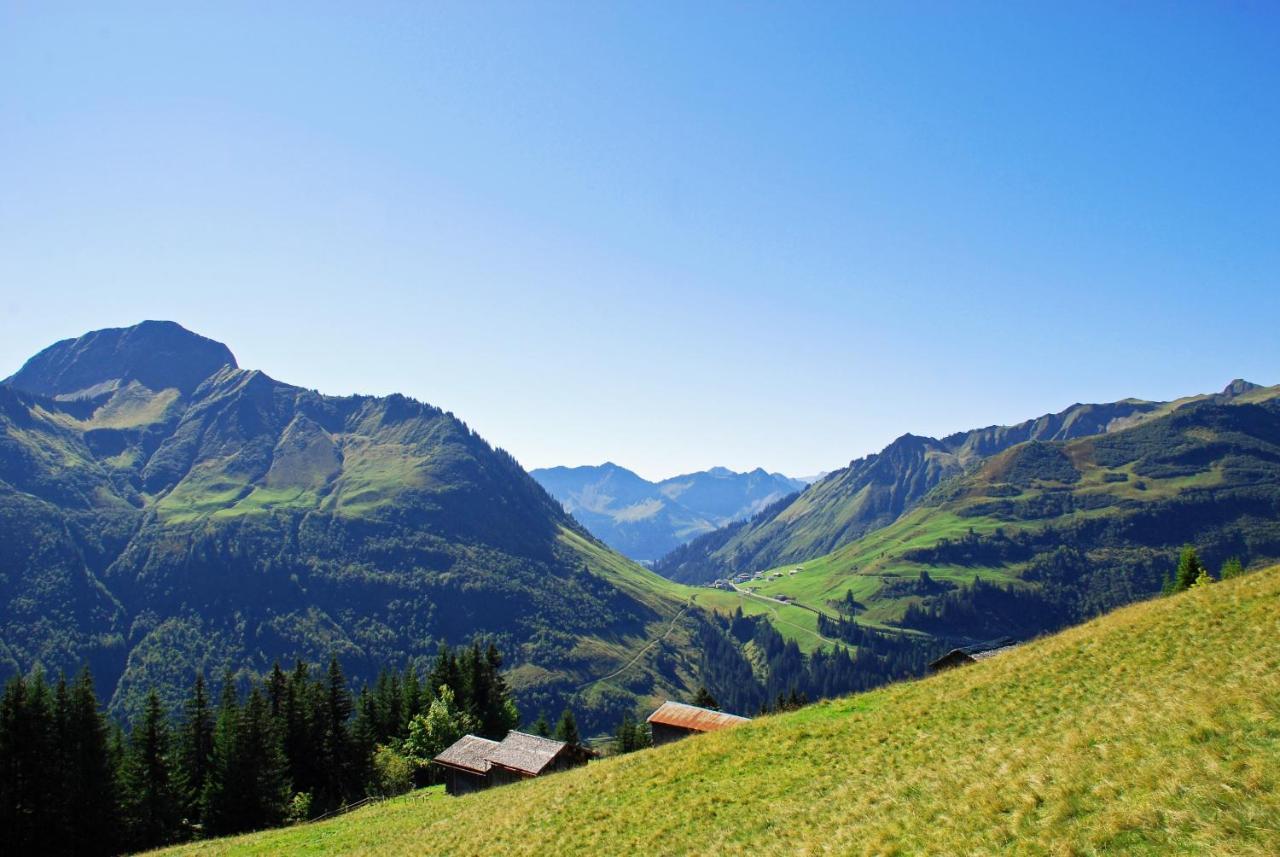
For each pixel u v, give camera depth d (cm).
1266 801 1545
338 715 9162
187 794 7669
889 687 4384
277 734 8231
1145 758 1959
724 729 4384
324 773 8694
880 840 2089
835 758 3228
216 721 8575
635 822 3138
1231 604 3131
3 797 6172
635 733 12150
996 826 1898
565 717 11869
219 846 5159
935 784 2391
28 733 6412
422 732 9388
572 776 4703
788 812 2694
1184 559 10238
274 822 7306
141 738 7612
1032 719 2795
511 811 3994
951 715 3262
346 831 5047
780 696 11344
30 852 6241
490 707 10994
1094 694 2811
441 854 3538
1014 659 3828
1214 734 1953
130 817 7031
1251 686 2170
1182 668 2675
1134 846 1579
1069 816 1808
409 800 6812
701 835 2752
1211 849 1461
